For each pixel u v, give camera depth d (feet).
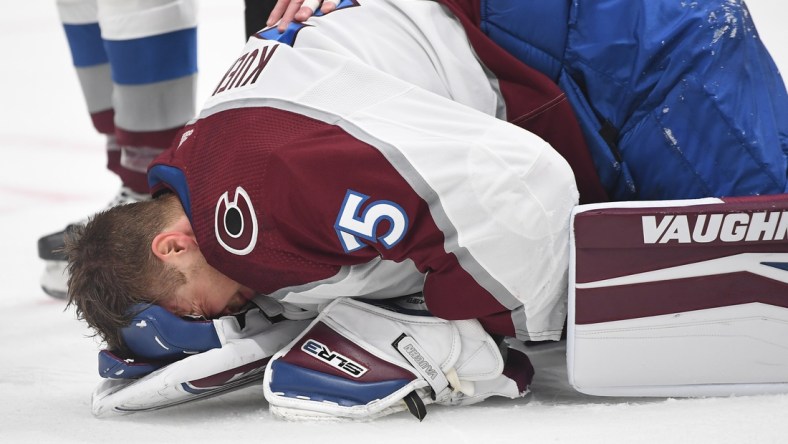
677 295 17.10
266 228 16.78
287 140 16.96
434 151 16.49
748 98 18.75
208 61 67.46
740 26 18.92
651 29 18.97
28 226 38.52
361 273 17.33
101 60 30.19
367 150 16.49
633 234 16.75
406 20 19.45
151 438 16.61
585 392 17.65
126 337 17.81
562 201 17.10
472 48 19.35
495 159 16.62
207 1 91.20
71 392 20.10
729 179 18.67
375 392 17.04
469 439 15.71
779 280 17.08
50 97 66.85
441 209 16.34
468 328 17.49
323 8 19.92
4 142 55.31
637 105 19.27
